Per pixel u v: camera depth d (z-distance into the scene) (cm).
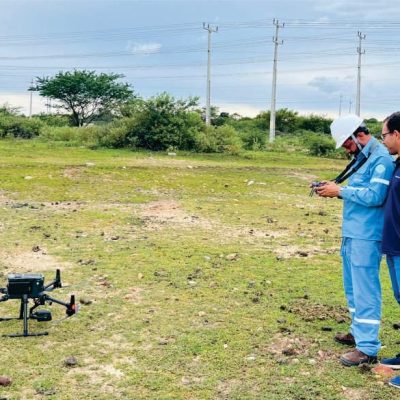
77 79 5122
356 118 461
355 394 417
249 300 615
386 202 439
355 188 448
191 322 550
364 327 459
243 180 1634
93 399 405
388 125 439
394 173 435
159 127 2509
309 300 619
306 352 487
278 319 556
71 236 892
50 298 530
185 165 1950
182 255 794
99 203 1205
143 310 580
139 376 441
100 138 2622
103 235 905
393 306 602
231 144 2644
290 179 1725
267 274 716
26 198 1234
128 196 1298
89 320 552
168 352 483
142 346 496
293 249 857
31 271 711
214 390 420
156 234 927
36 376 439
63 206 1154
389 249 435
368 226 452
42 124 3195
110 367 455
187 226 997
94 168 1644
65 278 683
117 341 505
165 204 1215
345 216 470
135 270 717
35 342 500
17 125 3042
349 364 460
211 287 657
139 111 2577
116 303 600
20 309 550
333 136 467
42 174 1496
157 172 1662
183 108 2609
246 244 877
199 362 465
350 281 485
